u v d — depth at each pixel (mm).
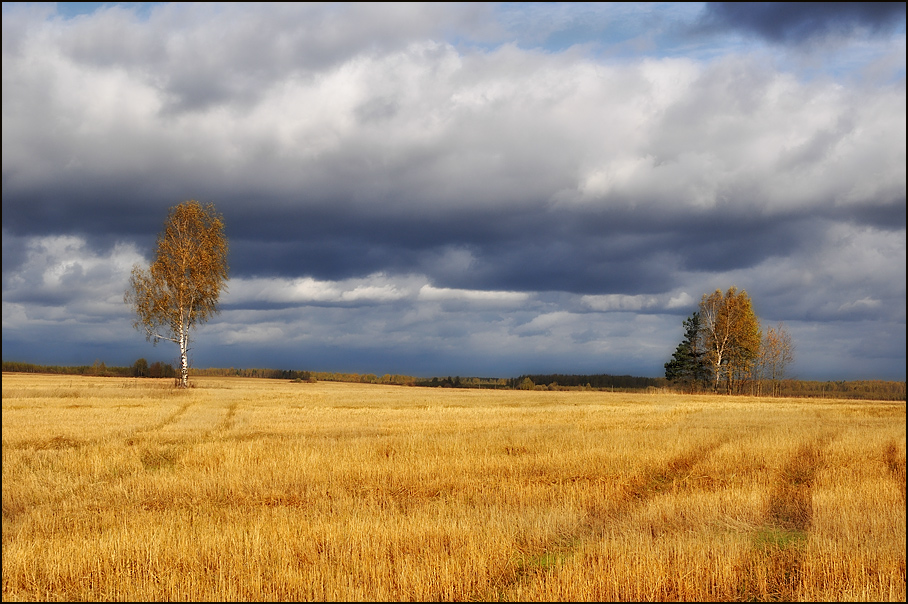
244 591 8477
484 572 9039
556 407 42250
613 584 8516
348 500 13305
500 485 14859
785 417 34531
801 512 12500
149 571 9008
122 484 14828
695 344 82750
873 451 19625
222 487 14617
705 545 9906
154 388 51969
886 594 8375
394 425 28188
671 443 20828
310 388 68188
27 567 9188
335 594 8297
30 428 24719
